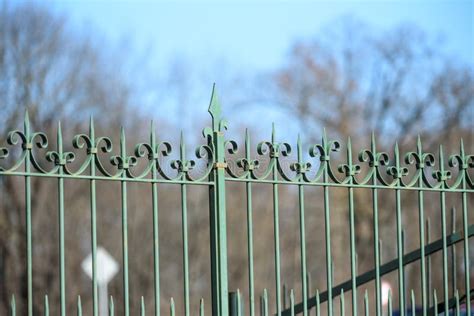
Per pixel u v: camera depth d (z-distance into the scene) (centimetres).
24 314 3064
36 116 3184
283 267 3612
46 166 1590
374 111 4222
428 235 945
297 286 3472
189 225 3309
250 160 747
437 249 927
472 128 3838
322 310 1786
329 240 781
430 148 3844
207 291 3319
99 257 2186
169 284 3266
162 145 706
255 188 3647
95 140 676
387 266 948
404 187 815
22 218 3147
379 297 804
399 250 818
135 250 3266
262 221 3619
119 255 3231
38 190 3198
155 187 698
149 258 3269
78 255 3148
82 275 3138
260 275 3550
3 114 3150
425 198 2716
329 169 781
